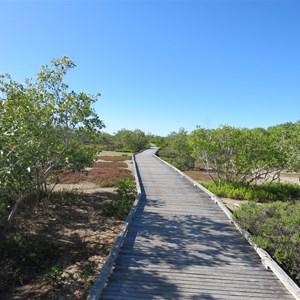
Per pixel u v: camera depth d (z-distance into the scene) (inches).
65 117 338.6
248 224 299.6
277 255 231.5
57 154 358.3
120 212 386.0
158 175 700.7
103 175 741.3
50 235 319.0
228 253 247.0
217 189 533.0
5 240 277.1
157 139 3139.8
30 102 320.5
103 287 185.6
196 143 592.7
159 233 292.4
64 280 214.2
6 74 400.2
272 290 189.9
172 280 199.5
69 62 356.5
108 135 2395.4
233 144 564.7
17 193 336.8
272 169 596.7
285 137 585.0
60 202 445.4
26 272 244.2
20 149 248.1
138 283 194.4
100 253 270.5
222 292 186.1
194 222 331.0
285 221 280.2
